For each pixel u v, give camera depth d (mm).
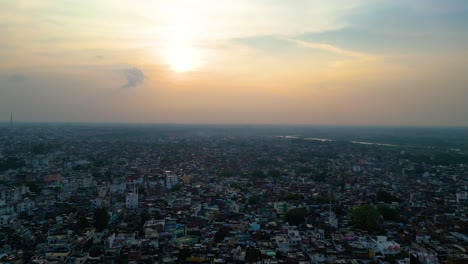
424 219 185625
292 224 172625
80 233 153125
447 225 170625
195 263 124562
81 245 142250
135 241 143250
